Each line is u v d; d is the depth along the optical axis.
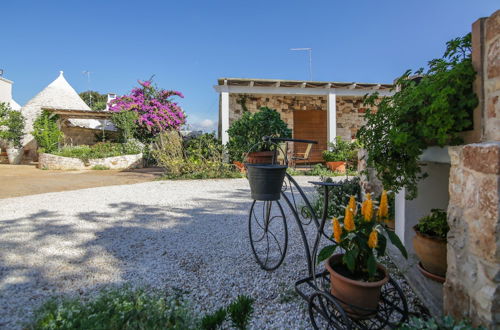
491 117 1.34
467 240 1.36
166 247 2.81
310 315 1.57
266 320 1.67
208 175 8.06
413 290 1.91
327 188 1.63
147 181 7.85
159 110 13.77
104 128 15.62
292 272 2.25
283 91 9.91
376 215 1.58
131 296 1.73
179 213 4.16
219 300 1.88
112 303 1.61
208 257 2.56
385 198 1.54
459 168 1.42
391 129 1.91
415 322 1.34
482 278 1.26
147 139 13.71
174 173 8.16
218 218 3.87
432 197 2.38
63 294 1.92
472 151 1.31
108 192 6.01
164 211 4.30
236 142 8.38
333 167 9.02
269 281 2.12
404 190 2.37
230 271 2.29
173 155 8.48
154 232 3.28
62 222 3.69
